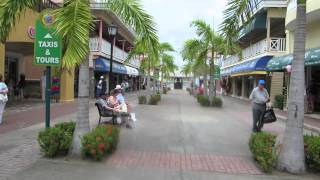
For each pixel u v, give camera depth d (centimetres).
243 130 1459
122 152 963
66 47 794
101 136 862
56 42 878
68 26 748
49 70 937
